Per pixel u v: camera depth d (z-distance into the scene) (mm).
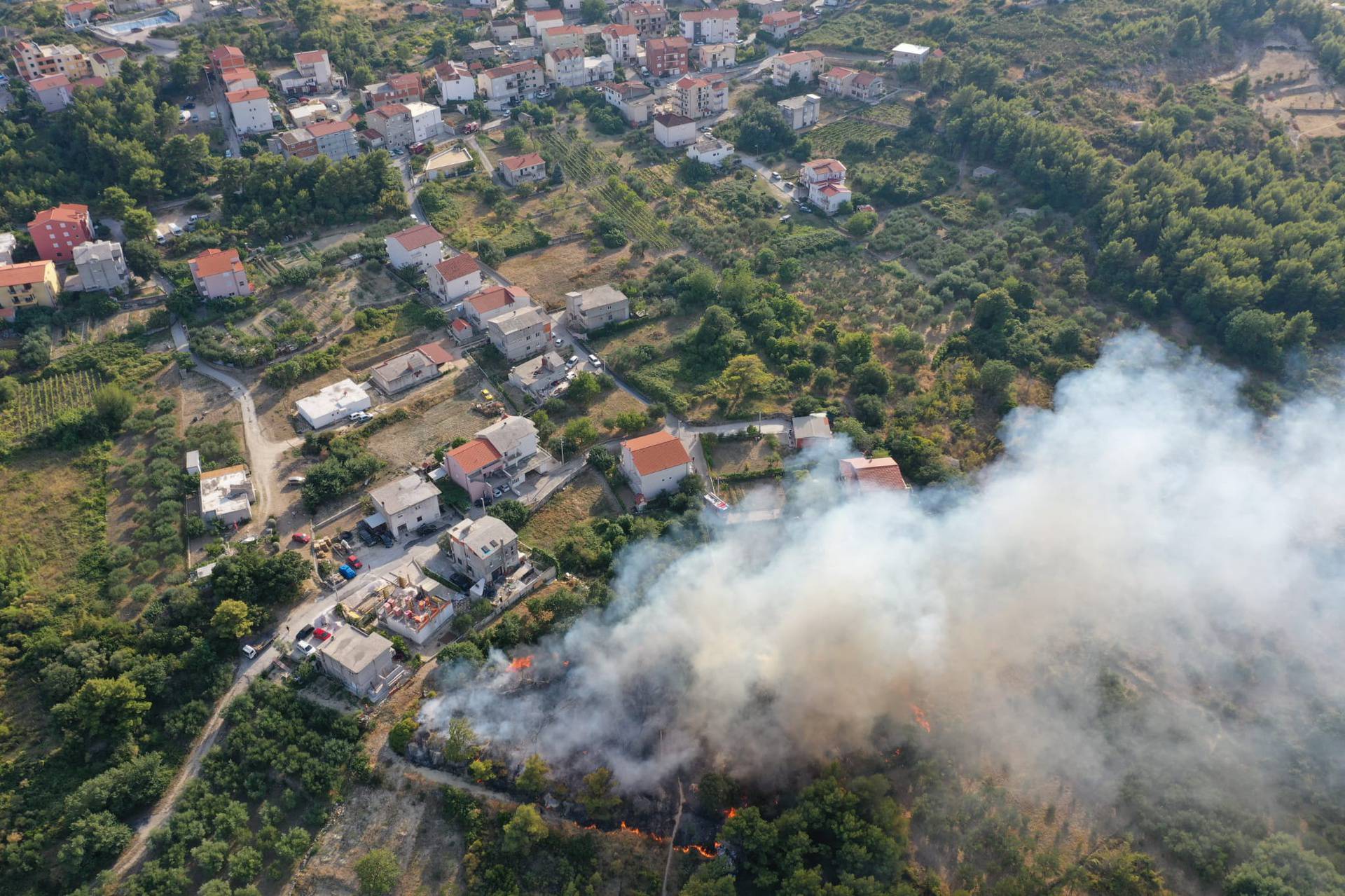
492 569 125312
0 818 104062
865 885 94438
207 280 173750
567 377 165625
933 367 171750
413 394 161125
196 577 126000
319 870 102000
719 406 159875
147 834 104875
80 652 113875
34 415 152625
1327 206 191875
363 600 124250
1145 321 184875
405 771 107688
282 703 112562
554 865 102125
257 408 157125
